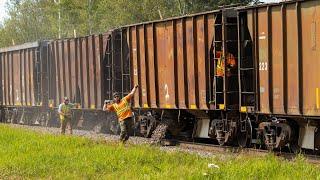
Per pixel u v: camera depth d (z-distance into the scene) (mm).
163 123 44344
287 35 32812
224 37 37469
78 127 60031
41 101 66062
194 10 102188
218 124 38750
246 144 37219
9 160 33438
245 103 36375
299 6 31906
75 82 58438
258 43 34875
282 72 33062
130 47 48500
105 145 37938
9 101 75375
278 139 33656
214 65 38531
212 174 24594
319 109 30781
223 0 96438
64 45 60938
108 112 53062
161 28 44281
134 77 48062
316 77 30953
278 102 33562
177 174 25625
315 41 30953
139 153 32500
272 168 25234
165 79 44000
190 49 41062
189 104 41375
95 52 54469
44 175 29094
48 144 39938
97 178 26984
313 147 32062
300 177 23281
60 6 132750
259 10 34781
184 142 42219
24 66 70188
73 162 31938
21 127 61875
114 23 117500
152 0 113125
